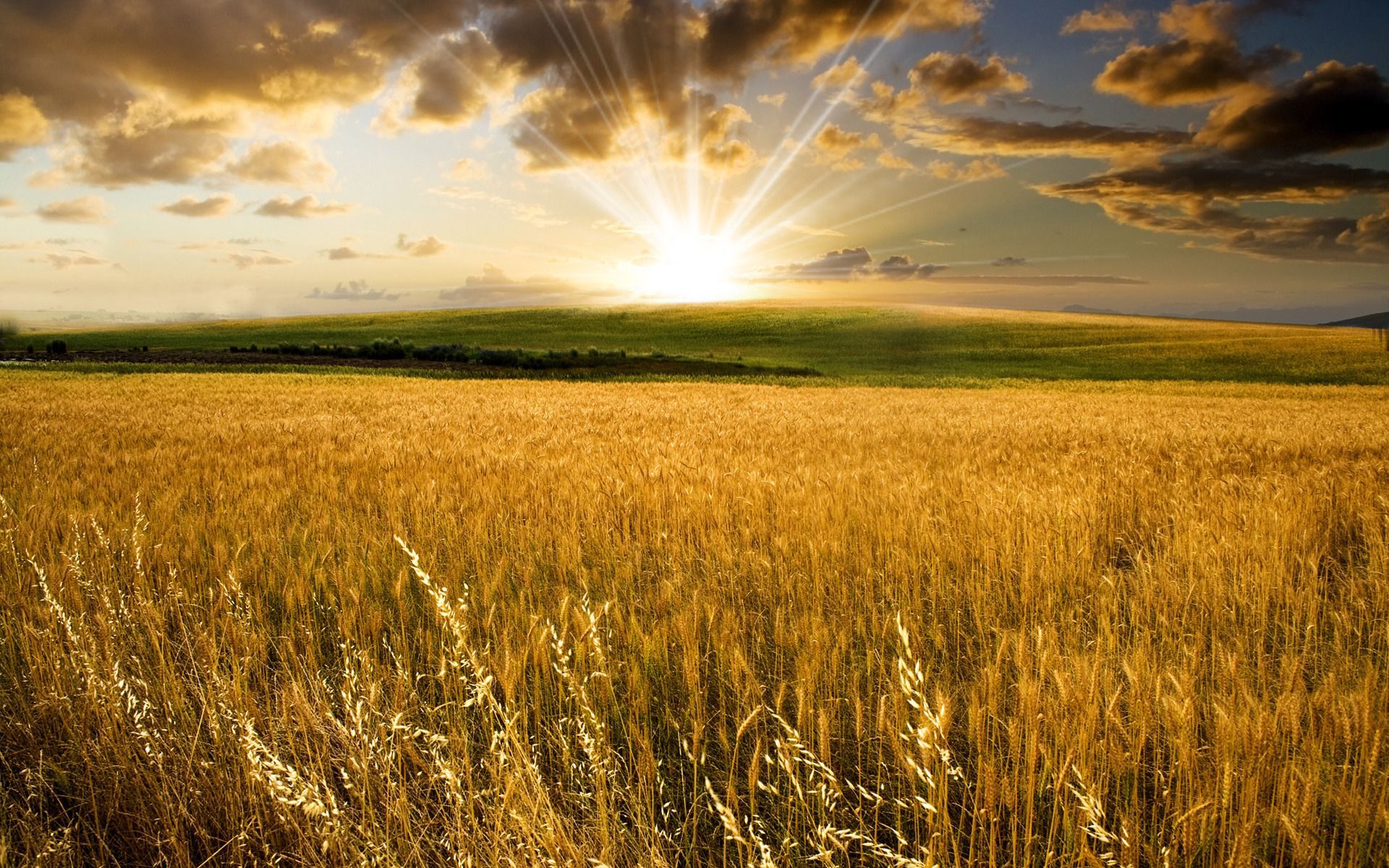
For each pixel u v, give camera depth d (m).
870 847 2.21
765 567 4.51
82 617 3.40
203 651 3.31
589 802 2.49
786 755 2.19
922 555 4.98
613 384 37.06
